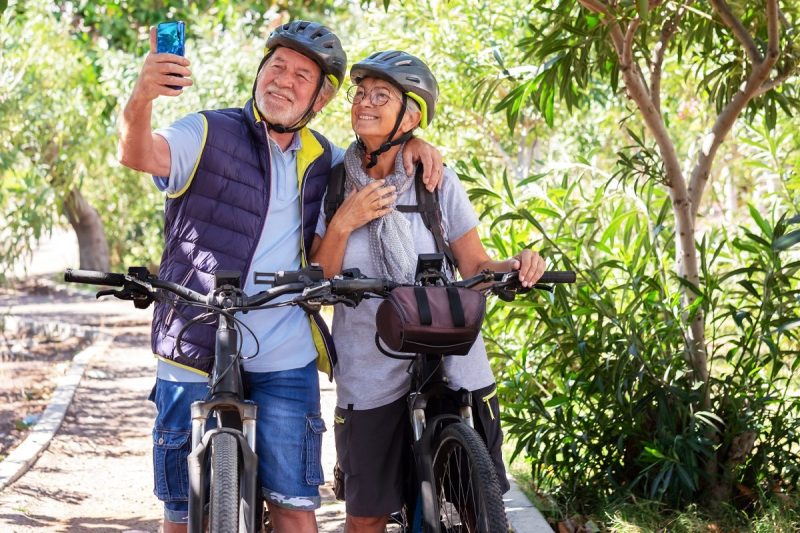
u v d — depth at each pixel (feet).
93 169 53.93
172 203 10.80
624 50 14.39
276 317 10.75
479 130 31.68
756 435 14.67
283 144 11.10
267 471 10.66
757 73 14.55
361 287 9.60
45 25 46.55
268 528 11.28
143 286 9.53
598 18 14.61
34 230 36.55
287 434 10.66
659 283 15.29
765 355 15.47
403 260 10.93
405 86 10.93
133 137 9.85
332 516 16.03
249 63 48.65
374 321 11.20
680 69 27.07
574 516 15.06
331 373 11.10
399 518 12.42
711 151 15.25
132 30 64.64
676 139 32.60
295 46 10.80
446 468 10.57
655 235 15.55
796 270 14.85
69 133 46.47
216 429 9.37
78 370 32.42
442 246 11.25
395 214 11.03
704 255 15.11
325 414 24.32
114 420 25.67
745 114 16.90
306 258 11.14
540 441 15.65
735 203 30.14
